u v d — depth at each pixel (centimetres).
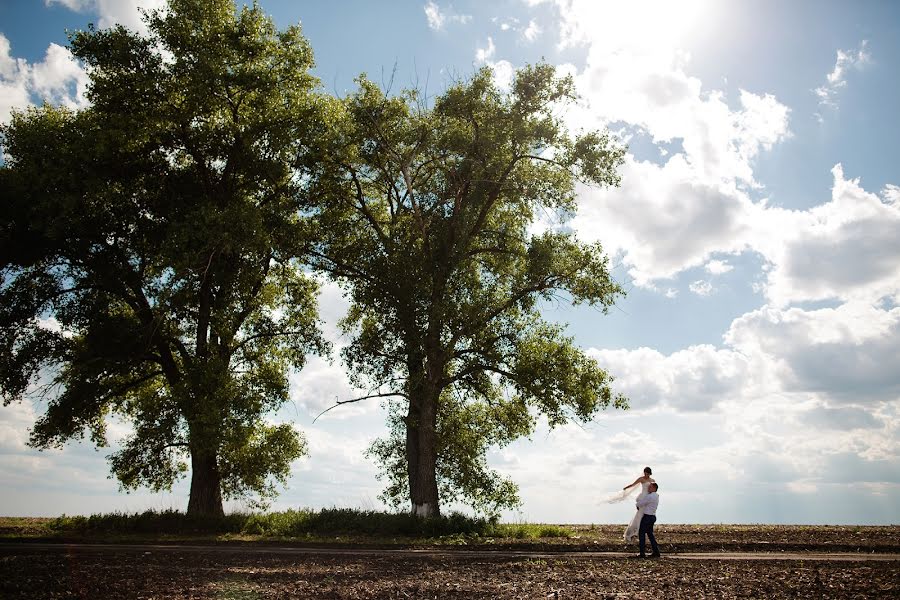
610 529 3112
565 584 1398
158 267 2956
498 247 3334
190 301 3020
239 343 3219
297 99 3212
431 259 3153
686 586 1359
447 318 3059
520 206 3406
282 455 3259
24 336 2956
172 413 2967
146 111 2973
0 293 2909
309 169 3231
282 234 3106
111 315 3058
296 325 3341
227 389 2902
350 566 1712
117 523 2834
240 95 3134
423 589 1328
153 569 1591
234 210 2842
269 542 2444
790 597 1222
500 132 3139
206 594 1252
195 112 3086
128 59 2966
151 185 3078
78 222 2838
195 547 2231
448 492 3259
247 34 3097
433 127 3253
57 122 3056
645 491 2020
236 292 3122
